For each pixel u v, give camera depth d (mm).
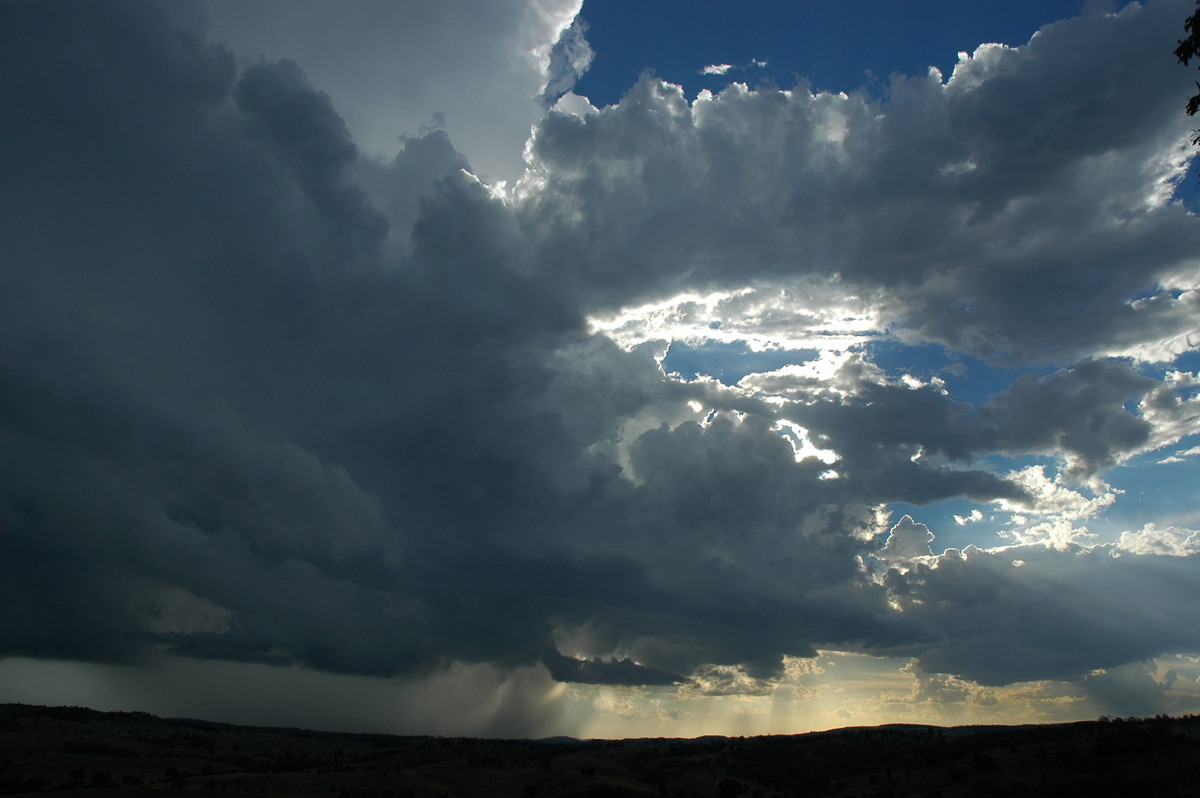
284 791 157125
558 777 176750
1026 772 126625
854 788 145750
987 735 163625
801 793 150750
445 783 170750
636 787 165250
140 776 180625
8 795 136625
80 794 136250
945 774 136000
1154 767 115062
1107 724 143375
